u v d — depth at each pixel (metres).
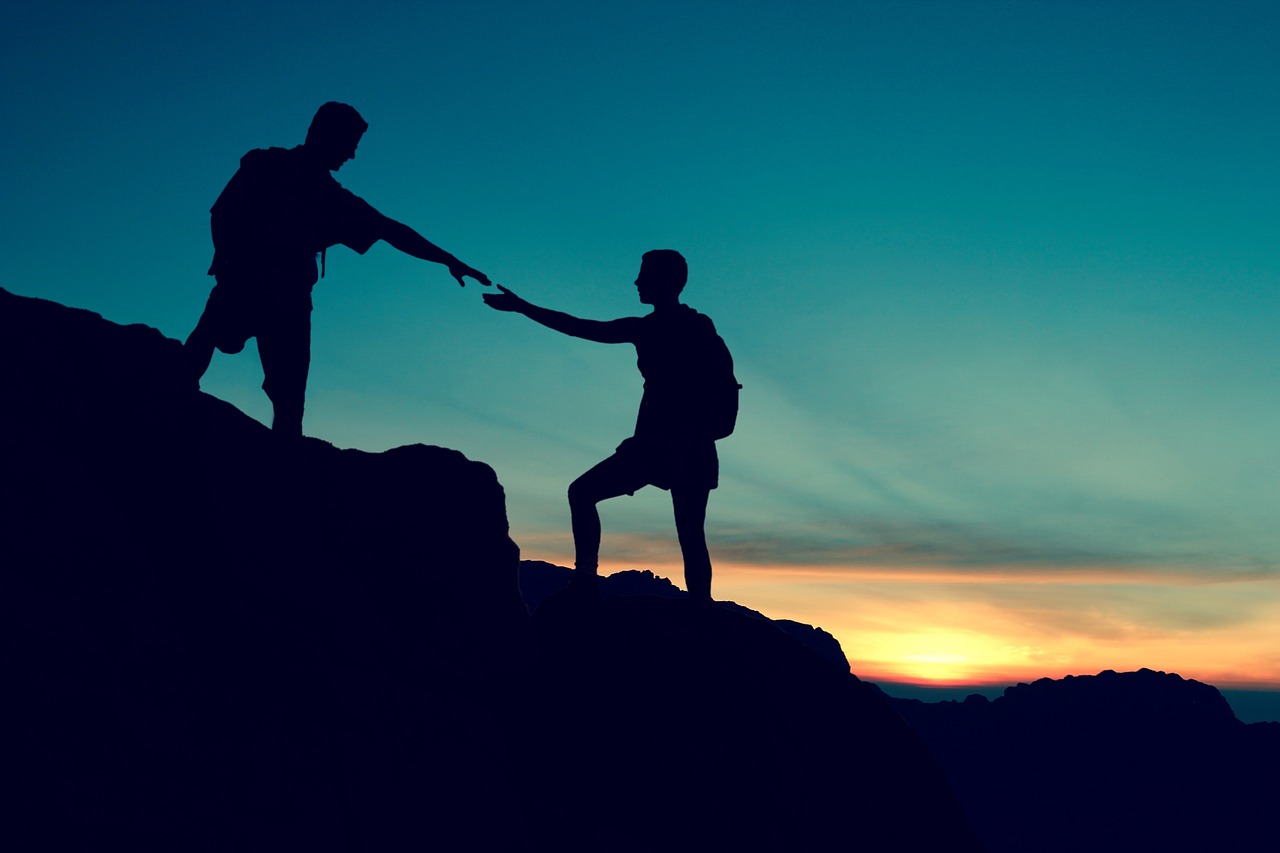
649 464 6.36
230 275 5.98
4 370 4.95
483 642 5.76
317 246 6.20
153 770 4.23
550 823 5.32
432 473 6.09
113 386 5.27
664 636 6.38
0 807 3.84
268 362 6.10
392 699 5.11
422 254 6.36
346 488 5.70
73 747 4.09
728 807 5.74
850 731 6.50
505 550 6.17
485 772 5.20
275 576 5.11
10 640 4.18
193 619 4.75
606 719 5.95
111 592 4.54
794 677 6.58
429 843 4.80
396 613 5.47
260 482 5.36
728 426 6.48
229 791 4.35
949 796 6.66
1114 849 90.38
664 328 6.42
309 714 4.79
